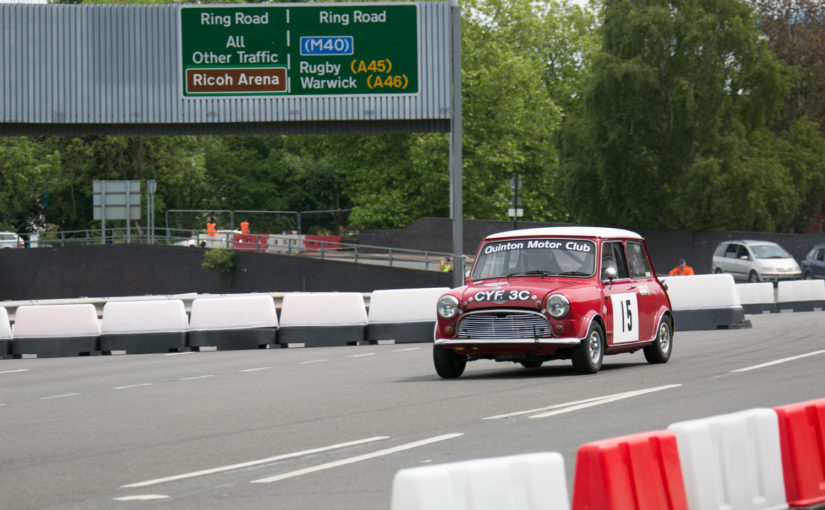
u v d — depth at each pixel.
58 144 129.38
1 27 60.09
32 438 17.73
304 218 156.00
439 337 25.56
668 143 95.69
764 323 46.47
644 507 8.70
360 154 114.75
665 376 24.52
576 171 98.06
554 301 24.77
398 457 14.62
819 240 94.06
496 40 115.00
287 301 41.47
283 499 12.07
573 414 18.36
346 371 29.06
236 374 29.41
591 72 96.25
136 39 60.12
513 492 7.97
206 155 145.25
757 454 10.16
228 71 60.00
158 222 133.25
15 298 90.88
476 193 109.69
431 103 59.59
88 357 39.28
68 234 133.25
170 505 11.91
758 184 92.38
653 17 93.31
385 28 59.66
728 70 96.00
